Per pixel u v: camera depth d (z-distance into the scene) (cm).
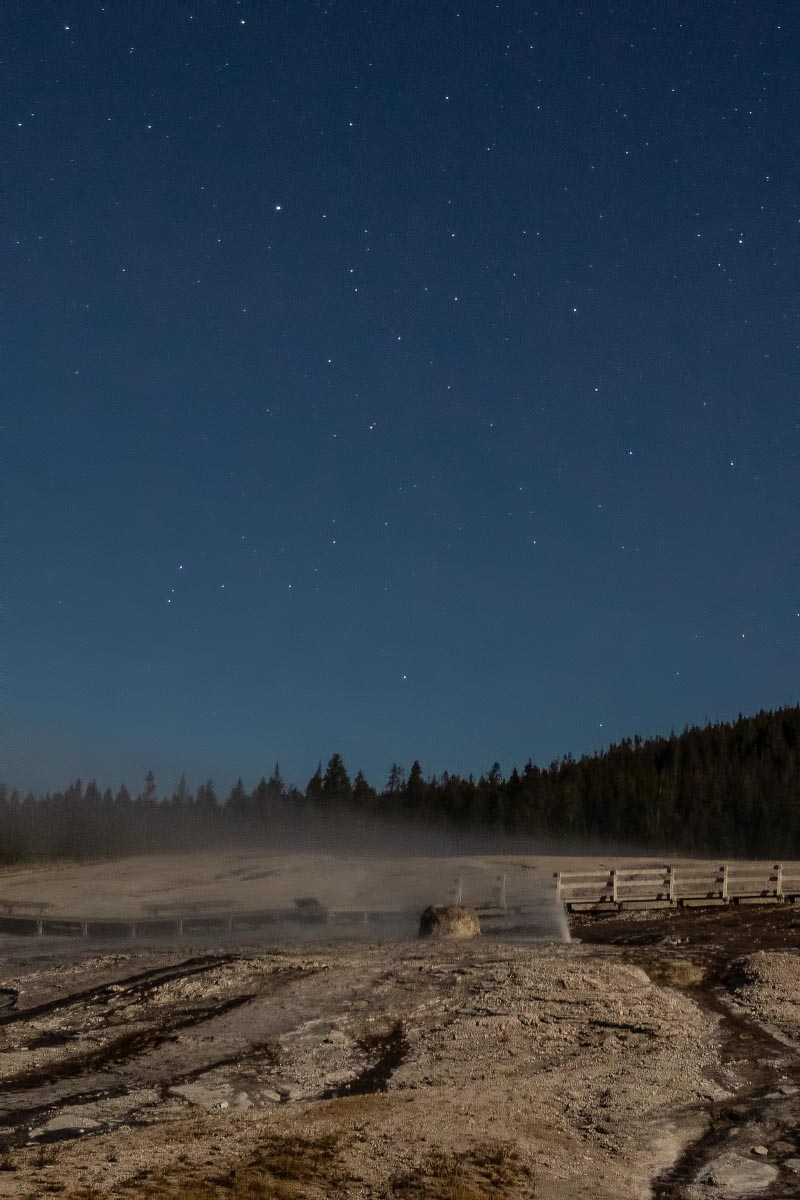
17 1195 1233
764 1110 1747
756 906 4169
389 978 2773
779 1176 1447
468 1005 2458
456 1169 1406
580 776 12512
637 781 11988
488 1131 1583
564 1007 2422
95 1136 1559
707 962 2983
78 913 5300
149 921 4622
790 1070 1988
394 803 13475
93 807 12519
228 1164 1385
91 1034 2352
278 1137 1512
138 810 13038
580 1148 1548
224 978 2831
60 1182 1292
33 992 2917
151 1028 2384
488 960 3016
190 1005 2586
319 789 13962
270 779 14262
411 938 3769
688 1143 1596
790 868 5581
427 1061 2055
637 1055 2077
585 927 3859
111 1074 2017
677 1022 2328
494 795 12762
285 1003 2555
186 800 13700
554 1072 1966
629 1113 1722
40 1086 1934
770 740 12612
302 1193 1290
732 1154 1539
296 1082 1938
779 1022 2342
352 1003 2530
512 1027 2262
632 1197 1362
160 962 3216
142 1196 1243
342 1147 1473
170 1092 1878
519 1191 1355
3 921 4812
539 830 11475
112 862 9406
